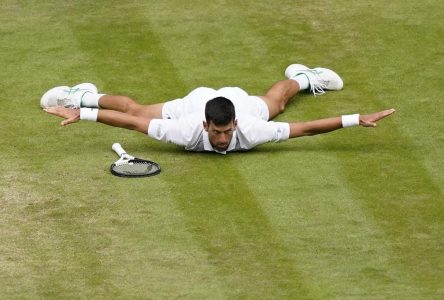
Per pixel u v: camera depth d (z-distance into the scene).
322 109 38.22
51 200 32.47
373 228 31.08
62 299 28.12
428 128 36.81
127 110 36.69
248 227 31.08
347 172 33.97
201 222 31.33
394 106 38.34
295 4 46.50
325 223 31.28
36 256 29.89
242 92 36.47
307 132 34.78
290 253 29.92
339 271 29.17
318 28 44.50
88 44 43.06
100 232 30.92
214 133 34.31
